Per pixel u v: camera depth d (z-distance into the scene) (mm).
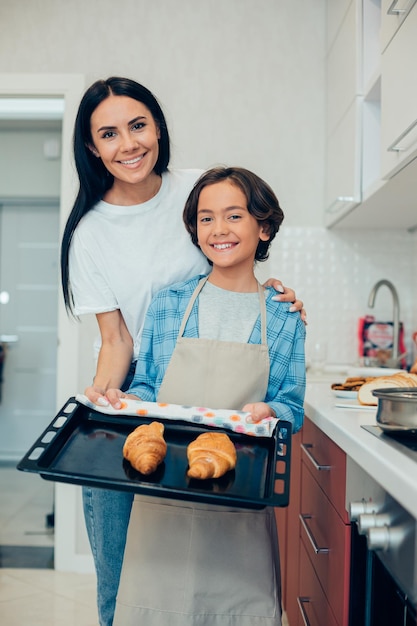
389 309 2934
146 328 1453
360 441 1160
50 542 3170
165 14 2883
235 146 2879
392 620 1044
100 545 1562
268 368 1350
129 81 1428
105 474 1096
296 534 1985
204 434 1180
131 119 1406
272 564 1301
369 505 1135
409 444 1118
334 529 1424
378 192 2121
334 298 2930
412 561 908
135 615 1276
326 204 2859
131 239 1567
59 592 2568
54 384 5320
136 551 1297
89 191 1547
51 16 2867
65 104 2846
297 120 2889
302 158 2891
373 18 2275
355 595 1285
